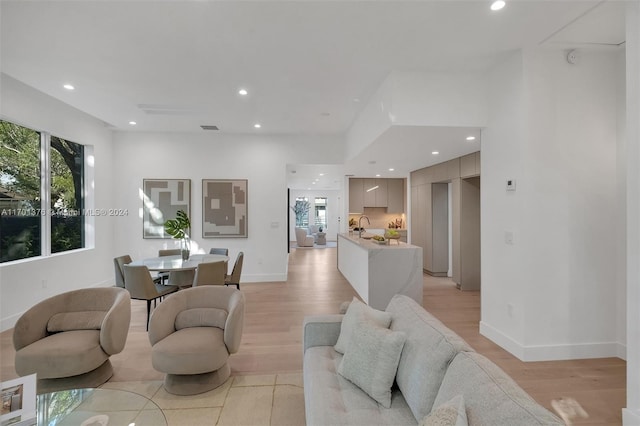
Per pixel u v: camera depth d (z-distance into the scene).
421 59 3.07
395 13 2.35
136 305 4.63
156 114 4.79
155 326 2.49
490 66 3.23
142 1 2.20
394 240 5.46
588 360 2.90
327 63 3.15
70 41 2.72
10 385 1.61
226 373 2.61
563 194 2.93
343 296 5.10
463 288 5.44
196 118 5.02
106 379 2.57
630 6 2.00
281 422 2.09
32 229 4.17
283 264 6.20
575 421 2.10
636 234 1.98
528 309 2.89
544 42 2.78
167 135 5.95
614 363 2.84
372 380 1.71
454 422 1.03
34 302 3.98
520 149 2.90
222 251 5.38
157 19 2.41
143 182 5.88
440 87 3.31
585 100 2.95
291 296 5.11
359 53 2.95
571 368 2.76
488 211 3.35
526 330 2.89
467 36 2.67
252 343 3.33
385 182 9.39
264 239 6.16
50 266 4.25
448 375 1.39
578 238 2.94
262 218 6.16
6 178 3.82
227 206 6.06
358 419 1.52
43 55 2.96
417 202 7.11
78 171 5.11
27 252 4.09
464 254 5.44
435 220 6.51
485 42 2.77
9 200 3.85
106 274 5.55
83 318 2.64
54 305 2.65
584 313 2.95
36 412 1.67
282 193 6.18
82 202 5.18
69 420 1.69
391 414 1.57
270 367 2.83
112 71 3.31
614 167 2.98
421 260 4.44
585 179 2.95
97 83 3.62
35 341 2.46
